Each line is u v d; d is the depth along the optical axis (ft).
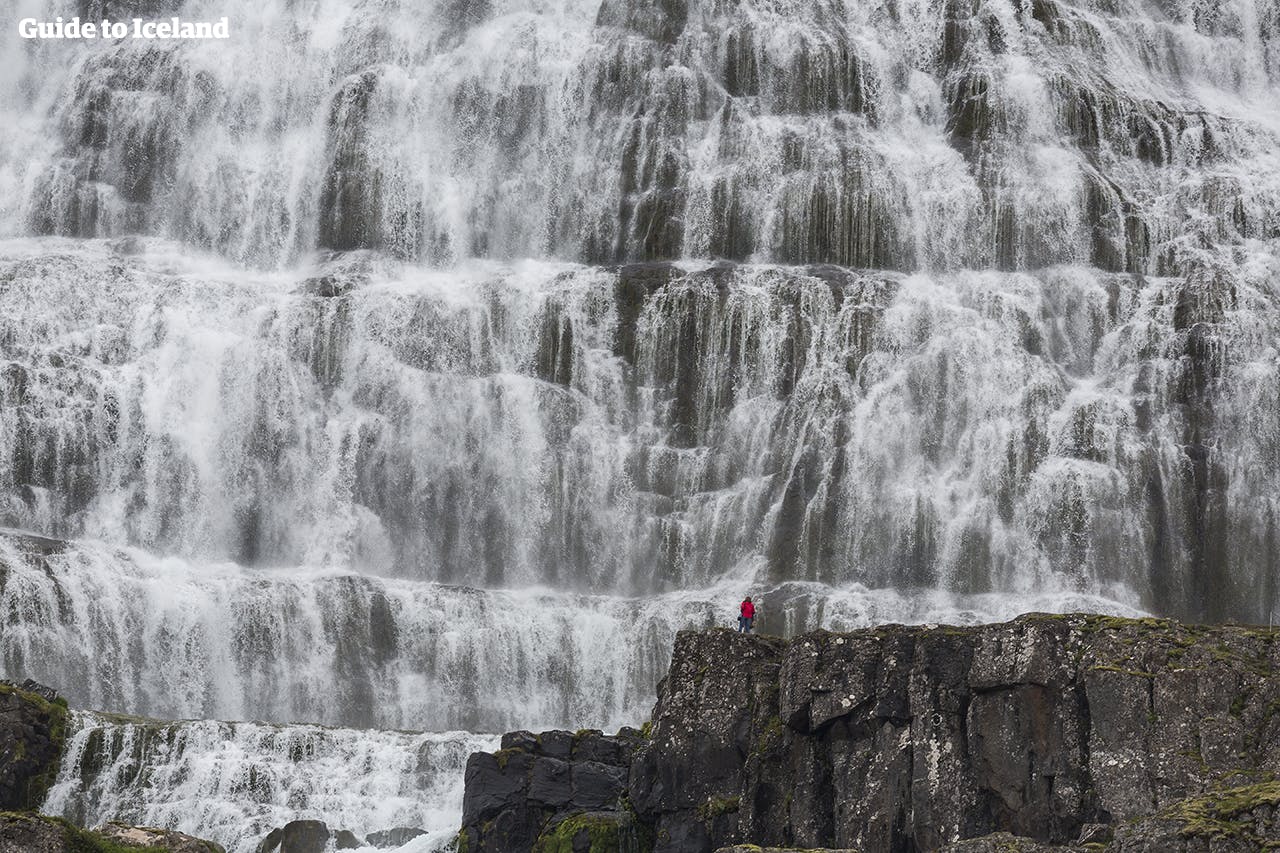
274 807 378.53
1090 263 561.84
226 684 448.65
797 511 506.07
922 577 500.33
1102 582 493.36
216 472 516.32
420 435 524.52
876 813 298.97
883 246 567.59
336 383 530.68
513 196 605.31
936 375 524.52
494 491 520.42
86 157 614.34
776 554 502.38
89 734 384.68
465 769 377.30
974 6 631.15
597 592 510.99
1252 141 594.65
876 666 306.96
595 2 653.71
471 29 651.25
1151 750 275.59
